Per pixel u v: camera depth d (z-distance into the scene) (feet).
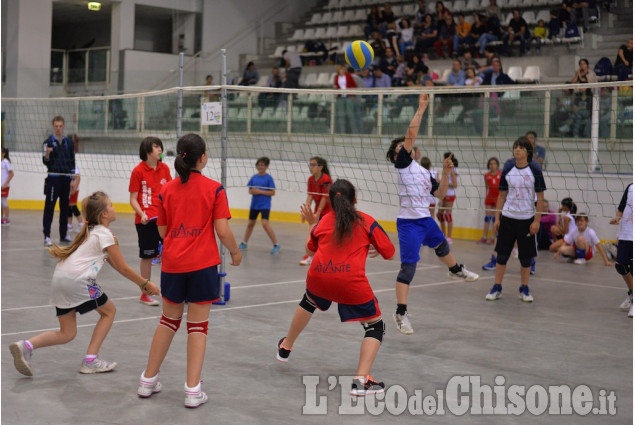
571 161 44.86
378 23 68.39
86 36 87.45
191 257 14.83
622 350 20.18
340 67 57.93
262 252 39.37
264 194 38.96
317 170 33.83
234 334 20.92
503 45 59.52
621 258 25.14
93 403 14.89
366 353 15.92
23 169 59.77
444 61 61.21
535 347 20.30
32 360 17.72
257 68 75.51
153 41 85.25
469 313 24.70
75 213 46.68
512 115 47.29
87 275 16.21
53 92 65.26
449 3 69.72
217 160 57.11
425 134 50.31
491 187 45.03
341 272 15.81
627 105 43.34
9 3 70.28
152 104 60.29
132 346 19.25
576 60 55.47
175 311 15.28
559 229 39.96
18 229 46.01
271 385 16.37
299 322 17.31
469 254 40.75
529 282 31.58
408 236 21.57
